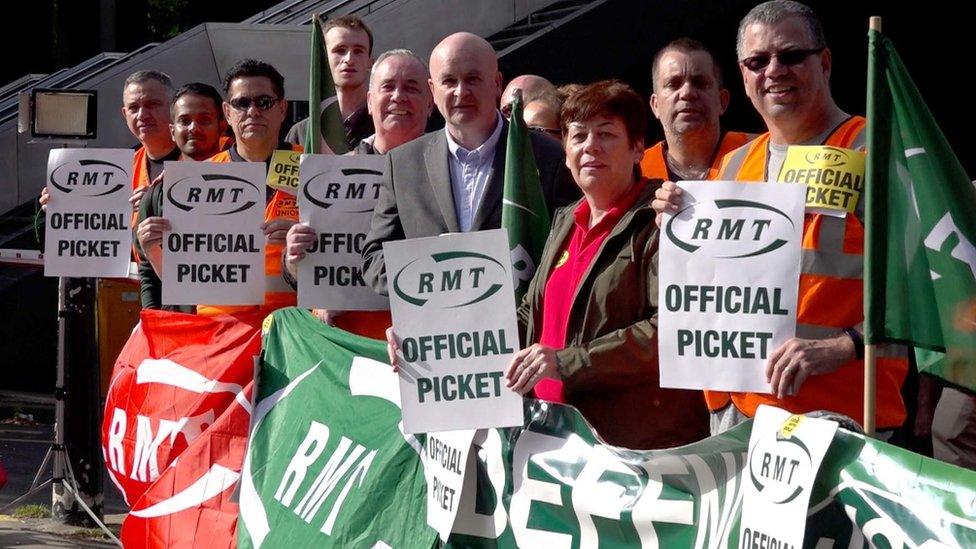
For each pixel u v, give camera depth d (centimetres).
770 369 349
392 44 1145
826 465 312
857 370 369
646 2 1086
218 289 577
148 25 2258
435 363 398
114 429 638
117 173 680
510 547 400
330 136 587
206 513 544
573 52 1081
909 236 337
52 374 1291
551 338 418
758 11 388
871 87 338
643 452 364
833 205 368
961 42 1334
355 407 477
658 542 359
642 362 390
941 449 453
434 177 495
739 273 353
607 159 403
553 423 394
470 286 396
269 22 1325
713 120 493
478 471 411
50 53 2061
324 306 533
